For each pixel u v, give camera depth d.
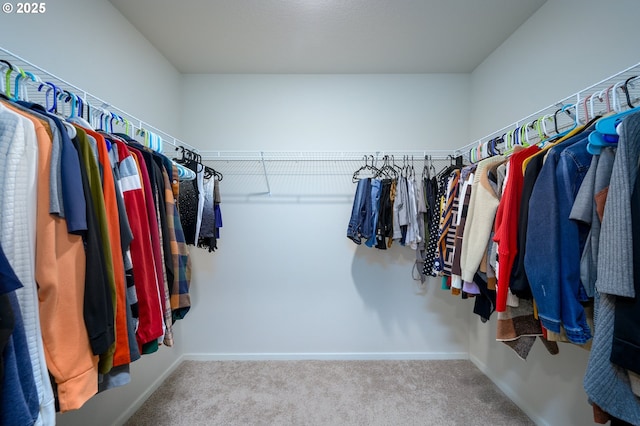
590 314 0.77
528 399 1.46
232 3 1.39
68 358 0.57
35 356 0.52
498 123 1.76
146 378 1.62
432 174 2.04
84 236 0.62
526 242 0.83
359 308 2.08
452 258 1.35
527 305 0.96
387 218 1.74
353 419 1.43
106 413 1.33
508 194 0.93
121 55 1.47
